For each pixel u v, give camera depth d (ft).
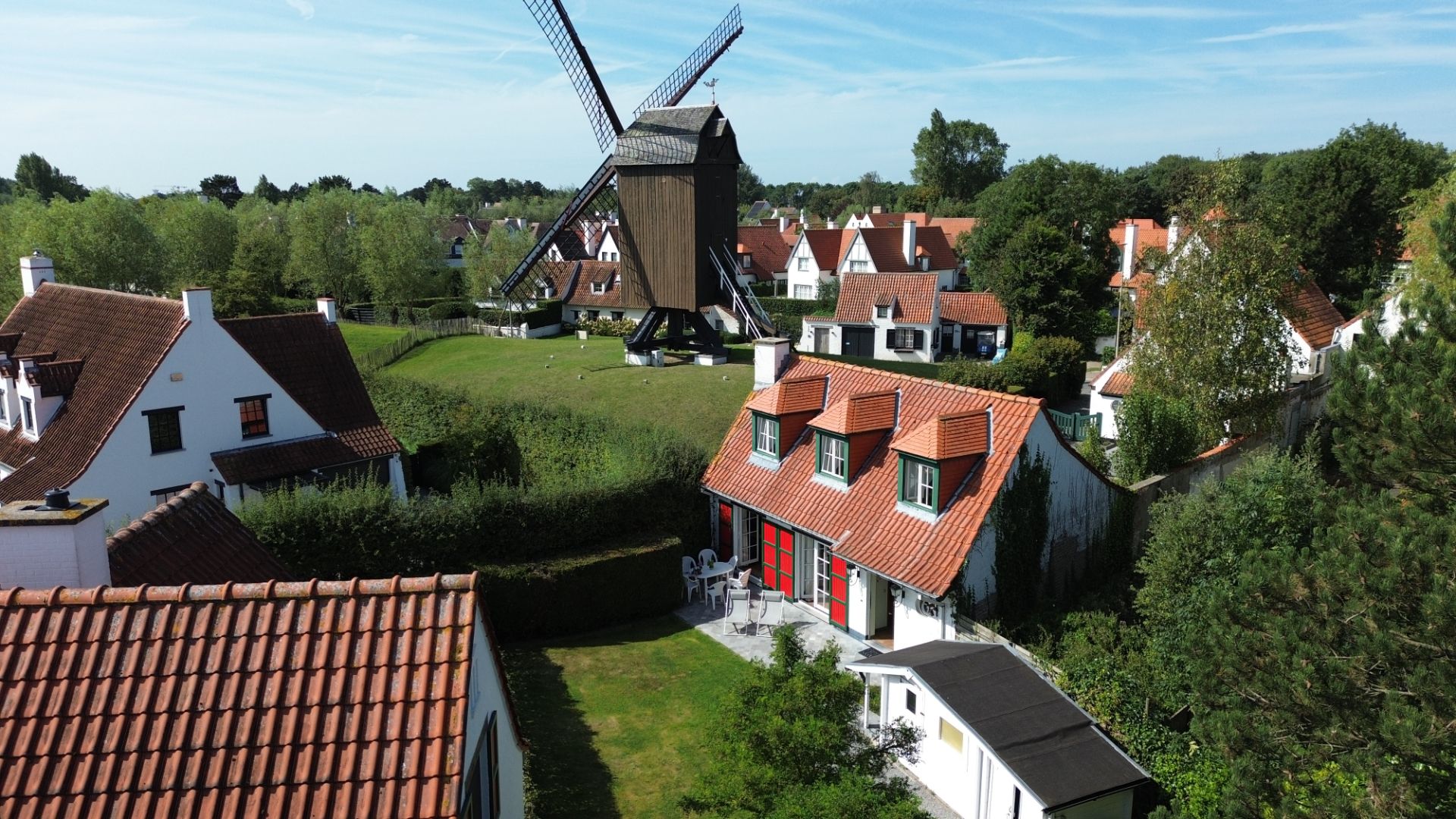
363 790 29.43
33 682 31.73
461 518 86.22
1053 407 187.21
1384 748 42.14
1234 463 108.99
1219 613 50.37
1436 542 44.16
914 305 234.58
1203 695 48.78
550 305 260.21
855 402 88.89
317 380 120.26
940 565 75.72
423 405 153.17
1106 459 103.91
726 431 141.38
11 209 283.79
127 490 101.04
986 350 238.89
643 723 70.74
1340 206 199.11
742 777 45.98
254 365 109.29
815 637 85.61
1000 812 56.34
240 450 108.88
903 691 65.05
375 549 83.35
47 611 33.45
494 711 40.52
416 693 31.78
